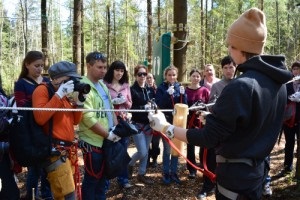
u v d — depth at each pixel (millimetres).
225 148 1889
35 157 2797
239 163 1901
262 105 1802
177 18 7859
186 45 7875
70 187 2947
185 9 7855
